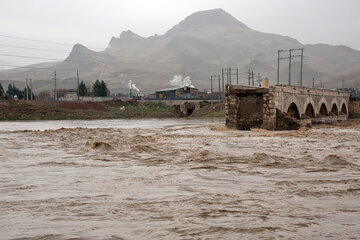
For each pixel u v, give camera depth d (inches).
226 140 1173.1
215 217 302.5
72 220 297.1
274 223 283.4
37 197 387.2
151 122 3186.5
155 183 466.6
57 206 346.6
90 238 249.6
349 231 262.1
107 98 5423.2
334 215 308.5
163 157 740.0
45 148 922.1
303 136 1346.0
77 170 575.8
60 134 1457.9
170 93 5905.5
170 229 268.4
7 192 413.7
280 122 1779.0
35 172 557.0
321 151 842.8
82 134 1464.1
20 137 1304.1
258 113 1872.5
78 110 3954.2
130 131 1689.2
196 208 334.6
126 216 308.2
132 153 806.5
